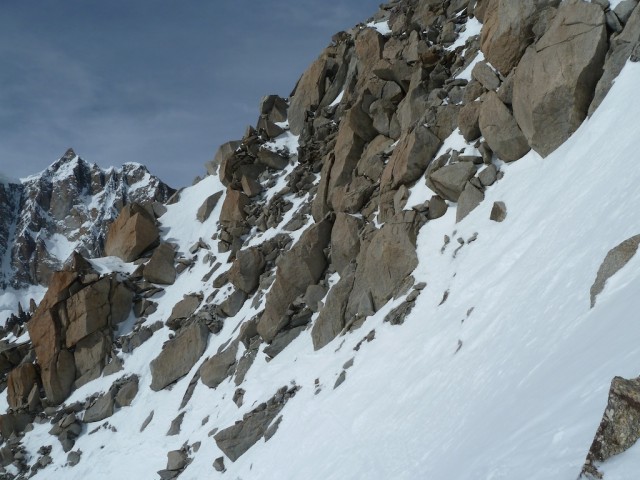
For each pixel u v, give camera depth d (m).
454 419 11.08
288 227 33.09
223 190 42.91
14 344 40.94
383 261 22.19
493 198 19.97
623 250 9.49
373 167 28.12
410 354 16.81
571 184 15.53
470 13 31.59
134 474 26.02
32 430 33.91
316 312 26.33
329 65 41.81
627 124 14.88
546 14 21.00
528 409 7.81
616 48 17.44
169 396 29.94
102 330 36.19
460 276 18.19
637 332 7.01
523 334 11.27
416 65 29.45
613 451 5.14
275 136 42.41
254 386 24.38
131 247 40.75
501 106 20.72
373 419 15.13
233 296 31.77
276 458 18.39
